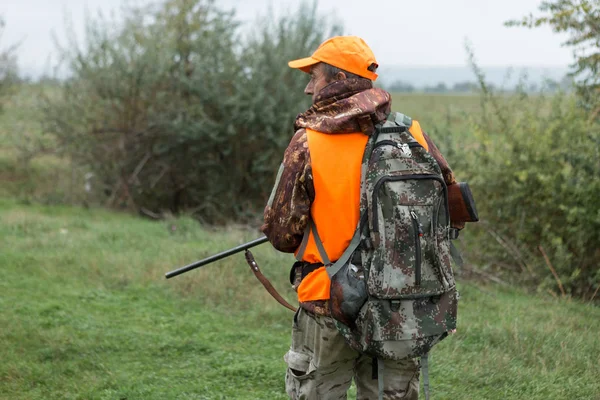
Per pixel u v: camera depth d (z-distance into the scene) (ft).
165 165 42.50
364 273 8.21
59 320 17.65
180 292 20.58
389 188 8.20
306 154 8.56
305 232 8.73
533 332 16.51
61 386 13.97
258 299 19.92
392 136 8.62
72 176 42.98
